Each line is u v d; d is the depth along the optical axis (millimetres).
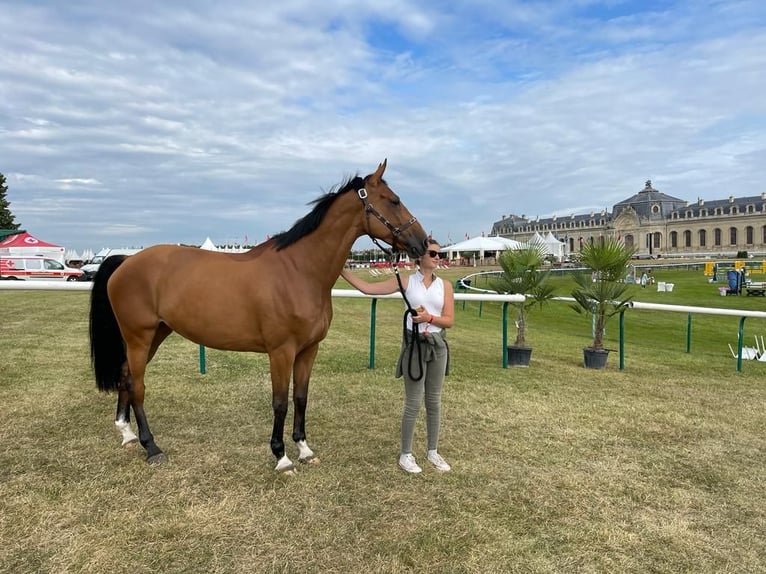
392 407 4965
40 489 3129
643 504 3260
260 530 2793
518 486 3422
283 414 3420
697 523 3053
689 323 10094
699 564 2658
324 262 3404
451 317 3508
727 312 7523
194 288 3389
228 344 3445
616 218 100688
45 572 2402
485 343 9484
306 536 2758
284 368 3381
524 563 2600
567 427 4621
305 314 3324
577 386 6184
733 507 3264
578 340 11547
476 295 6695
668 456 4039
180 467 3500
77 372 5770
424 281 3541
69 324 9383
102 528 2760
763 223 83000
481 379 6285
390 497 3195
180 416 4512
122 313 3586
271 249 3473
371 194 3381
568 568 2578
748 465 3920
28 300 14156
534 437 4340
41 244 28203
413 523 2920
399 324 11508
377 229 3375
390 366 6688
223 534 2746
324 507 3055
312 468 3566
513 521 2988
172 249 3646
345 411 4809
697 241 91188
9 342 7352
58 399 4789
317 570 2486
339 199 3406
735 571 2611
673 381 6762
